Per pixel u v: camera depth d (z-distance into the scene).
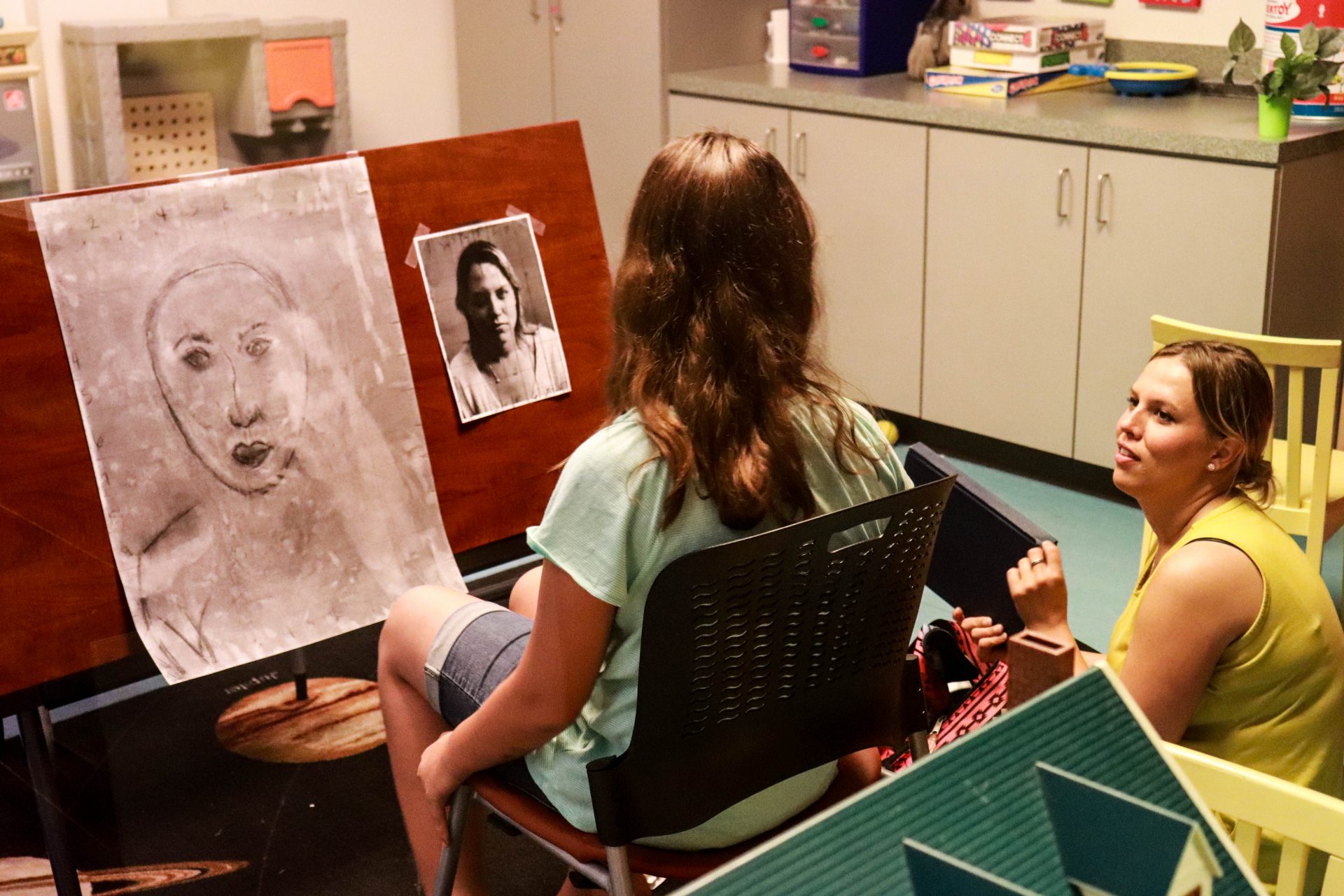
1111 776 0.68
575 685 1.12
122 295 1.57
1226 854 0.69
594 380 2.05
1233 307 3.08
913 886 0.58
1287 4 3.06
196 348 1.63
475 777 1.30
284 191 1.71
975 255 3.52
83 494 1.55
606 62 3.73
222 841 1.81
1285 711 1.44
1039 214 3.36
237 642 1.66
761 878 0.55
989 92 3.62
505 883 1.76
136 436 1.59
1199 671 1.41
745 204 1.09
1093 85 3.78
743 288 1.10
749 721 1.16
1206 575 1.39
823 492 1.18
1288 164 2.95
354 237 1.77
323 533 1.75
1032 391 3.51
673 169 1.11
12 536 1.50
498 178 1.92
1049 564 1.46
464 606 1.42
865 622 1.20
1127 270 3.23
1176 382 1.47
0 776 1.90
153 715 2.06
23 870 1.71
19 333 1.49
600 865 1.20
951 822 0.61
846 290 3.83
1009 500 3.45
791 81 3.88
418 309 1.84
